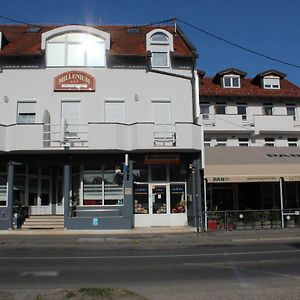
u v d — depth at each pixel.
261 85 38.81
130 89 27.59
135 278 10.82
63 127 25.14
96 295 8.26
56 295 8.27
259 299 7.95
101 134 25.25
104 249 18.03
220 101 37.09
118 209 26.45
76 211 26.42
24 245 20.08
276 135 36.28
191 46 28.75
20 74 27.23
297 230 24.94
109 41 27.83
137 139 25.44
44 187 28.31
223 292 8.54
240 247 18.28
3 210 25.95
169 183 27.45
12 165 25.69
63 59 27.52
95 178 26.80
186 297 8.17
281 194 26.44
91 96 27.34
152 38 28.44
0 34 27.91
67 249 18.19
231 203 30.36
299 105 38.06
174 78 27.98
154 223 27.02
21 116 27.05
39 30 31.84
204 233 24.03
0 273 11.70
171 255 15.45
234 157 26.92
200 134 26.45
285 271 11.55
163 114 27.72
